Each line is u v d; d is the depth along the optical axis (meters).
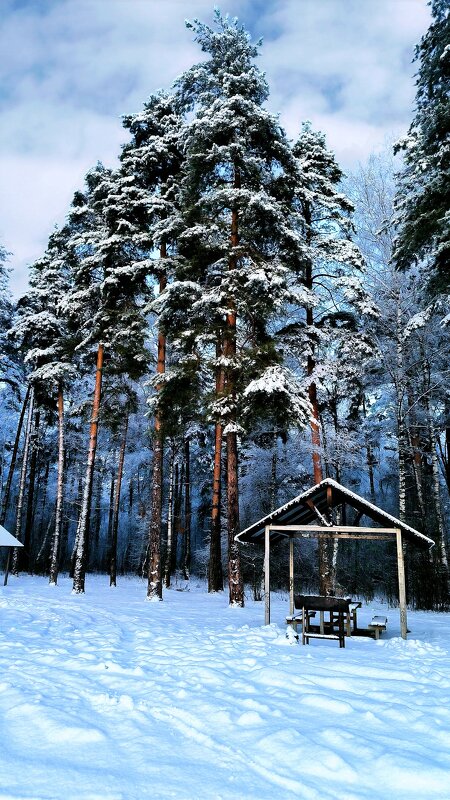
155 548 18.08
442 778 3.67
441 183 13.70
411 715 5.08
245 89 17.31
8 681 6.04
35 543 40.19
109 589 23.03
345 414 28.66
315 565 25.86
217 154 16.75
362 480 33.62
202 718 4.94
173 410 18.91
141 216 20.80
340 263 20.33
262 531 12.51
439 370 21.88
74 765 3.81
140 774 3.70
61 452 25.59
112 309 20.83
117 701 5.45
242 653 8.39
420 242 15.28
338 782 3.66
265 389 14.69
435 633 11.80
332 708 5.32
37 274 27.05
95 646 8.81
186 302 16.89
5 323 30.83
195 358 17.33
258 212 16.84
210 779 3.66
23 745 4.16
